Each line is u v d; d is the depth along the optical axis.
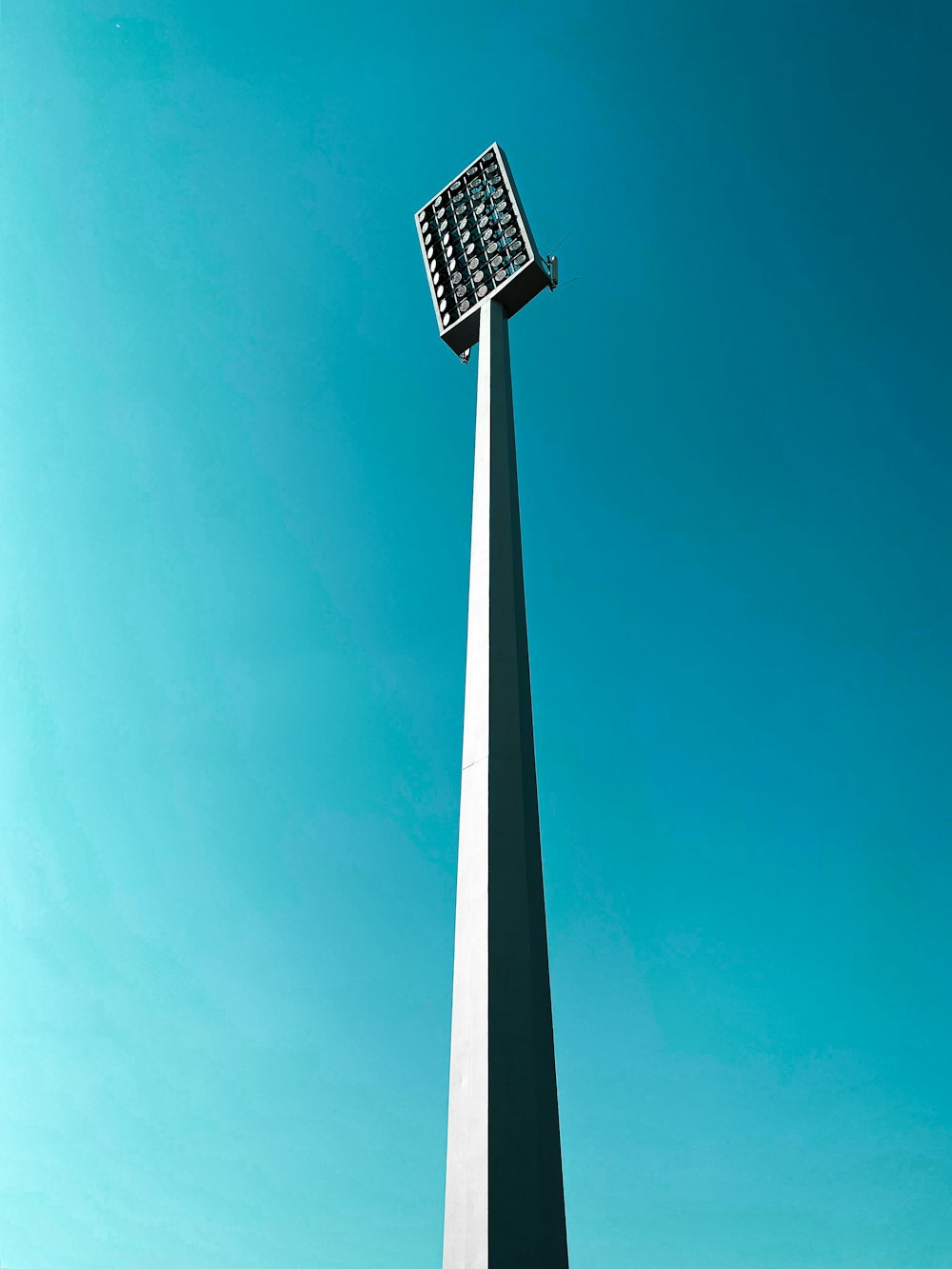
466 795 17.00
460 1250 12.23
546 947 15.39
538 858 16.34
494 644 18.61
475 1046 13.73
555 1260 12.29
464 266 31.16
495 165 31.41
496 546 20.50
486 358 26.36
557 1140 13.48
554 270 29.33
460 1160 13.01
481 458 23.08
